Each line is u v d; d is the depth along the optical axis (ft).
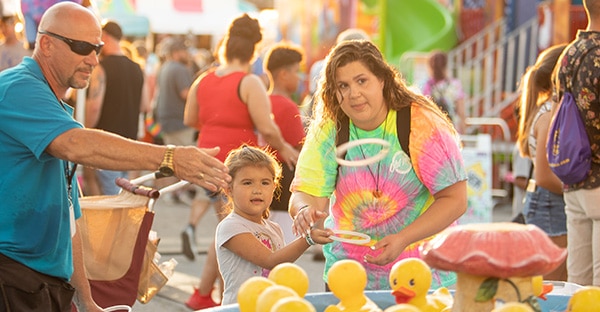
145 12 81.25
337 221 16.80
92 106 34.32
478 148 39.45
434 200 16.30
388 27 62.28
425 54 59.06
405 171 15.96
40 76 15.33
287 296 10.18
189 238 36.94
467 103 58.90
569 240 22.04
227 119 27.76
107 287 19.98
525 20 59.88
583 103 20.77
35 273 15.40
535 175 24.03
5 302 15.14
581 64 20.74
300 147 29.27
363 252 16.55
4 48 35.40
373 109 15.67
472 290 10.23
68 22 15.43
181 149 14.10
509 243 9.97
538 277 11.12
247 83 27.66
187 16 82.74
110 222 20.13
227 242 18.24
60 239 15.80
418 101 16.10
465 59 61.11
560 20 56.18
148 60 70.95
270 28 82.99
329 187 16.63
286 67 29.68
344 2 64.85
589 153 20.86
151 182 55.01
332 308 11.05
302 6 70.28
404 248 15.26
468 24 61.52
